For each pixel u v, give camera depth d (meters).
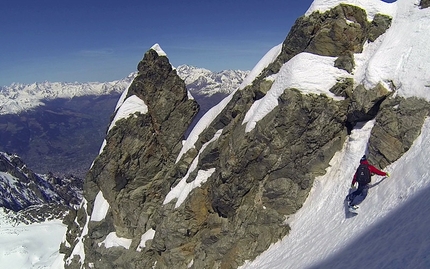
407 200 19.03
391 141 23.41
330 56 30.05
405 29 27.77
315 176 27.72
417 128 22.77
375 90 25.52
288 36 33.28
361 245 18.41
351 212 22.25
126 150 42.38
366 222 20.36
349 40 29.84
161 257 35.31
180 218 33.34
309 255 21.88
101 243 43.28
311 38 31.34
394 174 21.80
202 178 33.66
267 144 28.91
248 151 29.48
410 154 22.03
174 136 44.59
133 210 41.88
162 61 44.84
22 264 71.00
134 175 42.62
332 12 31.23
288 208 27.83
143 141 42.91
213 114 40.22
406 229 16.53
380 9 30.55
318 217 25.05
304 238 24.53
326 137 27.67
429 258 13.12
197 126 41.03
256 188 29.81
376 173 21.42
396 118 23.80
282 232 27.23
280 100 28.88
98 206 44.97
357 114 26.36
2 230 84.00
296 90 28.14
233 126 33.66
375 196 21.67
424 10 27.78
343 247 19.70
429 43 25.25
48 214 93.62
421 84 23.78
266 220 28.36
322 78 28.41
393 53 26.67
